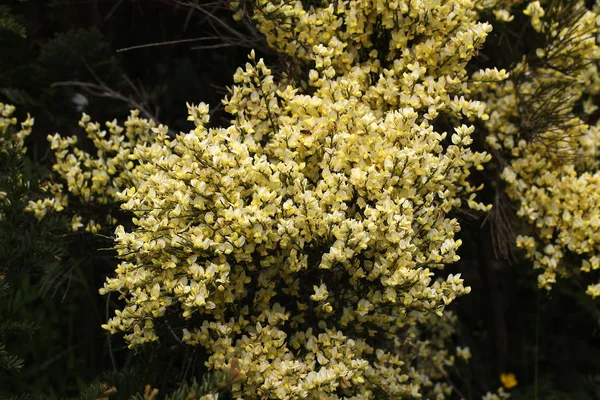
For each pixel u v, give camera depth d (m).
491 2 2.56
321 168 2.16
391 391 2.32
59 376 3.14
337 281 2.16
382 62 2.43
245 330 2.16
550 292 3.49
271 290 2.11
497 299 3.27
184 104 3.11
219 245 1.89
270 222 1.90
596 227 2.40
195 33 3.30
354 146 2.10
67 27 3.37
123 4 3.36
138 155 2.17
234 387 1.96
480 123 2.69
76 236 2.58
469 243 3.31
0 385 3.00
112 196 2.52
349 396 2.28
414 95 2.16
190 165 2.00
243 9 2.40
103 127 3.16
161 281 2.00
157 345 2.33
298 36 2.34
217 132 2.04
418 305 1.97
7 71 3.07
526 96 2.72
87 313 3.21
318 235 1.97
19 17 3.05
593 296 2.45
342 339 2.05
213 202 1.97
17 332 2.32
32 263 2.31
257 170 1.94
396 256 1.93
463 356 3.08
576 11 2.63
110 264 2.99
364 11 2.29
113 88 3.08
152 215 1.99
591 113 3.05
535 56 2.71
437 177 2.04
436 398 3.06
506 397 3.09
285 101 2.24
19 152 2.45
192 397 1.72
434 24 2.22
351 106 2.11
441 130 2.75
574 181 2.52
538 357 3.54
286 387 1.90
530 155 2.62
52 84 2.97
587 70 2.79
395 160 1.97
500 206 2.68
